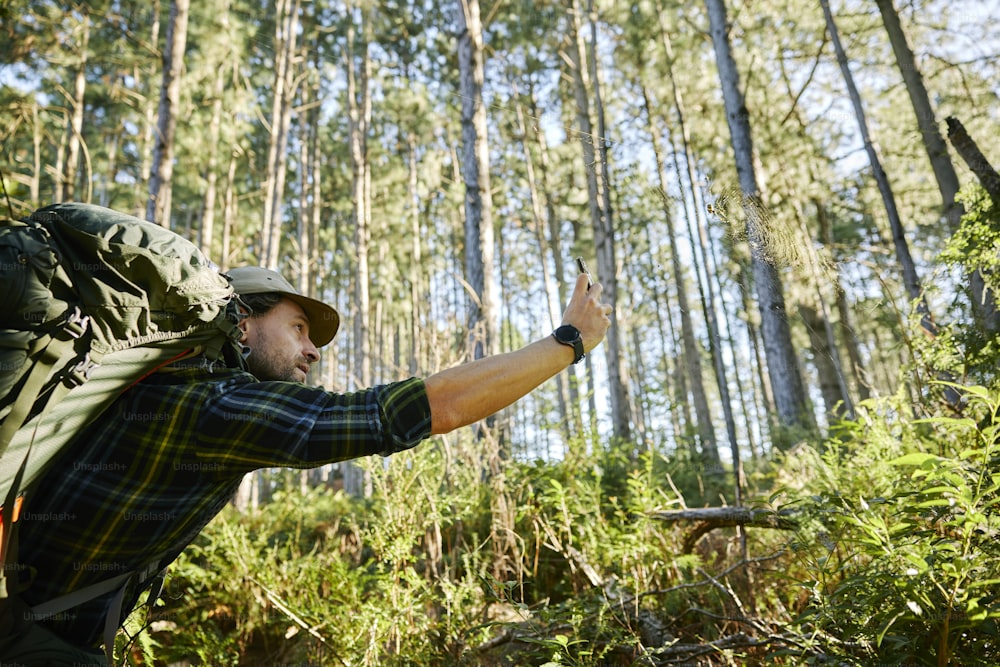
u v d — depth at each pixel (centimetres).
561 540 310
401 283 2439
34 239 93
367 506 454
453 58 1962
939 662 135
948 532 164
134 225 100
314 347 136
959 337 227
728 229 216
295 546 375
